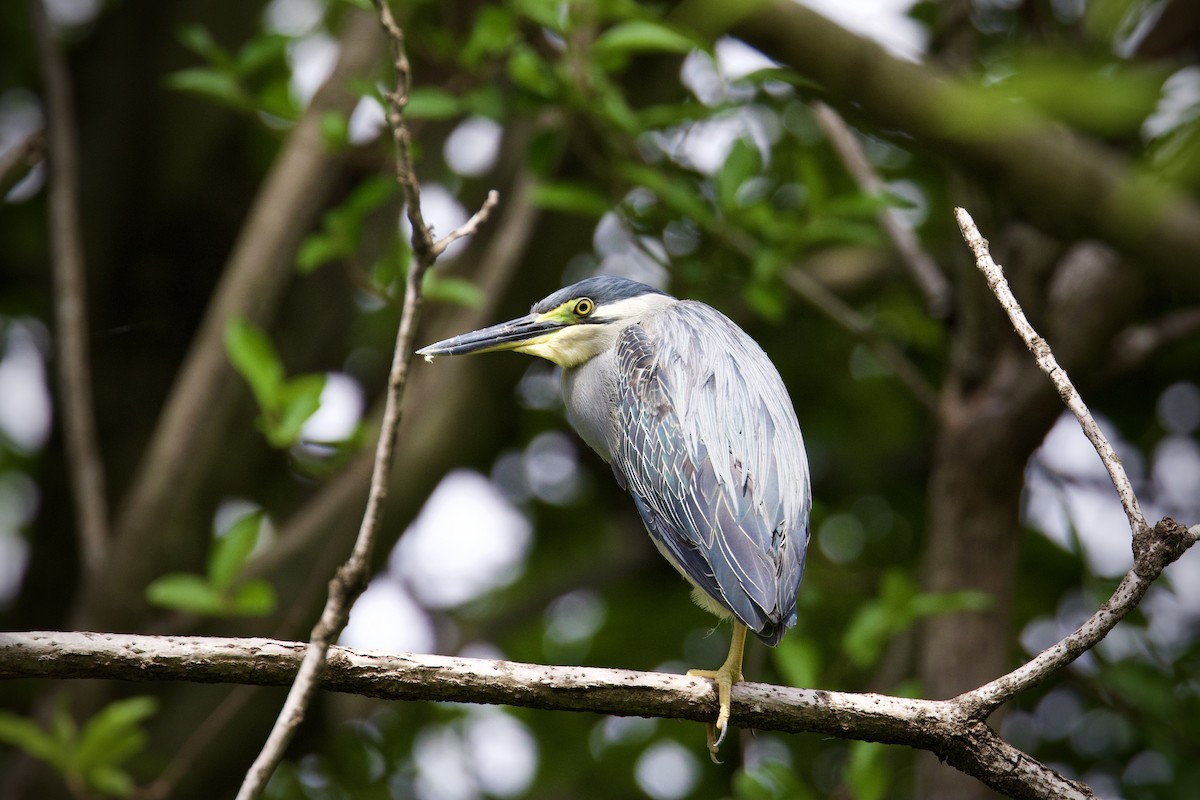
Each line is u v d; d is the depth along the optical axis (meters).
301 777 13.03
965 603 9.08
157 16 12.32
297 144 10.96
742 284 11.56
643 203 11.14
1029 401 9.54
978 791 9.57
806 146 13.56
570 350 9.20
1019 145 7.07
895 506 14.63
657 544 7.90
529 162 9.95
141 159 12.34
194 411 10.70
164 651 5.24
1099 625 5.31
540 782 14.07
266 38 9.89
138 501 10.57
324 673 5.35
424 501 11.20
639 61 11.91
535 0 9.10
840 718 5.71
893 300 13.98
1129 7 4.08
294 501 12.76
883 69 7.12
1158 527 5.20
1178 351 12.68
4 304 14.23
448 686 5.48
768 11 7.25
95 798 9.16
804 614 12.86
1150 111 3.87
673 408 7.85
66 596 12.78
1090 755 12.96
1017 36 8.11
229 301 10.80
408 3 9.88
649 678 5.77
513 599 15.47
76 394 10.63
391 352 12.10
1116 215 7.01
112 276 12.62
